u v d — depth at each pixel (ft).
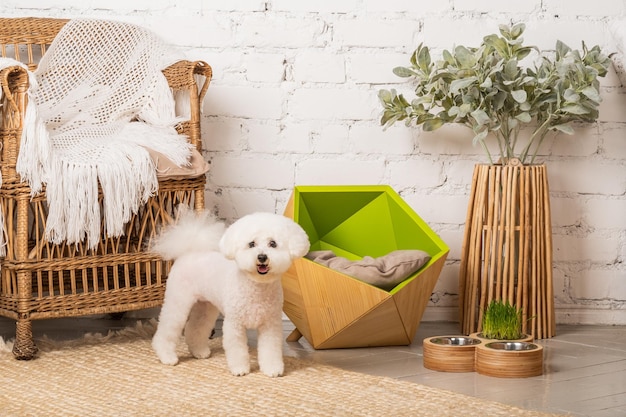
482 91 8.76
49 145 7.81
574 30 9.71
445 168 9.82
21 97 7.69
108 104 9.00
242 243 6.86
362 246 9.37
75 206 7.87
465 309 9.06
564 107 8.68
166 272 8.76
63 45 8.96
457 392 6.87
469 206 9.07
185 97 9.25
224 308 7.32
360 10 9.75
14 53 9.75
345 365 7.84
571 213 9.78
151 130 8.71
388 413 6.20
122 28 9.20
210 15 9.78
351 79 9.80
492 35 8.84
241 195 9.90
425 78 9.17
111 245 8.42
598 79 9.70
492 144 9.77
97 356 8.03
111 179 8.00
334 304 8.11
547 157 9.77
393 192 9.18
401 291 8.04
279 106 9.83
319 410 6.29
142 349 8.31
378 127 9.84
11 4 9.80
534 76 9.00
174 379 7.20
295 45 9.78
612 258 9.81
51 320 9.82
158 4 9.78
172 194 8.64
